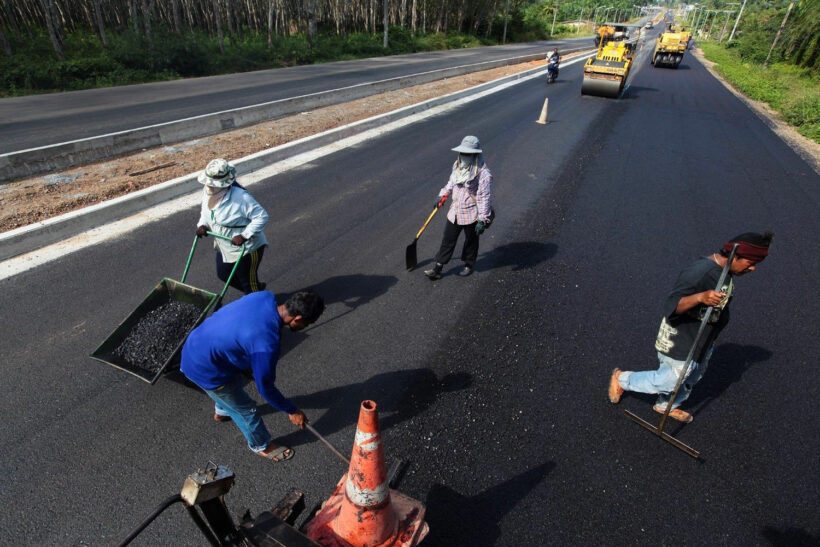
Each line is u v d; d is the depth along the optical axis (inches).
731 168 381.1
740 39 1785.2
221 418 132.5
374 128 455.2
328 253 225.9
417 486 116.0
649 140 455.5
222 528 76.9
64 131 399.5
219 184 146.1
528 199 301.7
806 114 573.0
